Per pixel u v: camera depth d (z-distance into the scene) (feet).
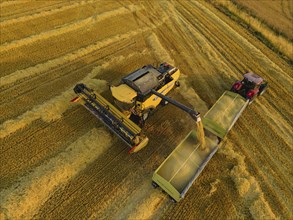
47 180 31.40
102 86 46.70
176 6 76.28
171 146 38.68
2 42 52.75
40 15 62.34
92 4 70.90
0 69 46.83
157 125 41.63
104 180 33.04
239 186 33.78
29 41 53.88
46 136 37.14
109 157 35.83
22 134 36.91
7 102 41.19
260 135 42.29
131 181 33.37
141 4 74.54
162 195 32.27
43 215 28.91
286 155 39.63
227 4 83.56
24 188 30.17
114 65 52.24
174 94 47.65
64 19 62.95
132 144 34.32
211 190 33.24
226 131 36.55
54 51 52.95
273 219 31.12
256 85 43.91
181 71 53.21
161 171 31.50
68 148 35.53
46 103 41.42
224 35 66.95
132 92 37.70
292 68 59.62
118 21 65.92
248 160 37.91
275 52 64.54
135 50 57.21
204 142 33.81
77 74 48.62
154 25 66.64
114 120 35.27
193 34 65.00
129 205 30.86
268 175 36.27
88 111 41.81
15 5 64.44
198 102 46.37
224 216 31.01
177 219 30.22
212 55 58.95
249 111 46.47
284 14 85.61
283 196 34.04
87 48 54.60
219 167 36.27
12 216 27.94
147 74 39.99
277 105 48.83
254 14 81.56
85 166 34.22
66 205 30.07
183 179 31.12
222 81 52.26
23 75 46.06
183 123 42.52
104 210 30.14
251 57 60.49
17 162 33.32
